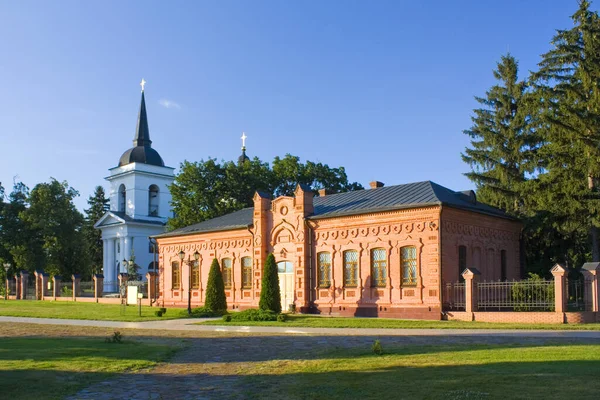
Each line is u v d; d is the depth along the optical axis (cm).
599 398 1070
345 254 3634
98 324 3161
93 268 10081
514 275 3953
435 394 1154
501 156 4641
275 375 1466
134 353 1883
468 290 3042
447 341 2073
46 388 1309
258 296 4038
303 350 1942
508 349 1770
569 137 3728
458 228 3381
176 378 1459
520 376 1298
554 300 2881
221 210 6272
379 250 3475
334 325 2848
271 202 4038
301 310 3747
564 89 3919
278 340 2275
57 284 6288
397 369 1462
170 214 8450
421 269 3253
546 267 4156
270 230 4025
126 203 8269
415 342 2073
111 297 5744
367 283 3484
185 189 6562
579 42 3966
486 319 2934
